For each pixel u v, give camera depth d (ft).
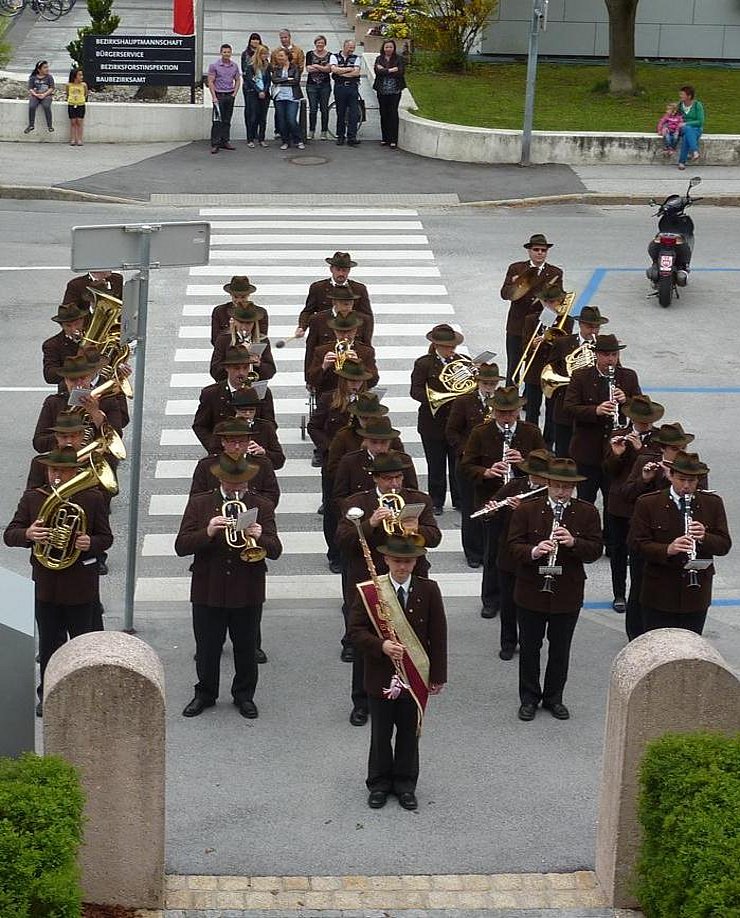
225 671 48.93
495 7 150.30
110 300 62.90
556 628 45.60
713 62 160.66
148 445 69.62
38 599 45.09
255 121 126.41
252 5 187.42
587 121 131.75
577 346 64.18
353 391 56.18
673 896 31.32
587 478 59.62
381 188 116.98
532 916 34.78
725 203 115.96
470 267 98.58
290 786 41.34
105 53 127.85
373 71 141.79
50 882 28.60
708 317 90.63
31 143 126.41
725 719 34.91
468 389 59.93
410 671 39.37
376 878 36.24
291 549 60.29
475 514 49.29
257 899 35.09
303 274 95.91
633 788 34.78
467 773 42.39
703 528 45.19
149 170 119.14
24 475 65.62
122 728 33.45
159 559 58.65
